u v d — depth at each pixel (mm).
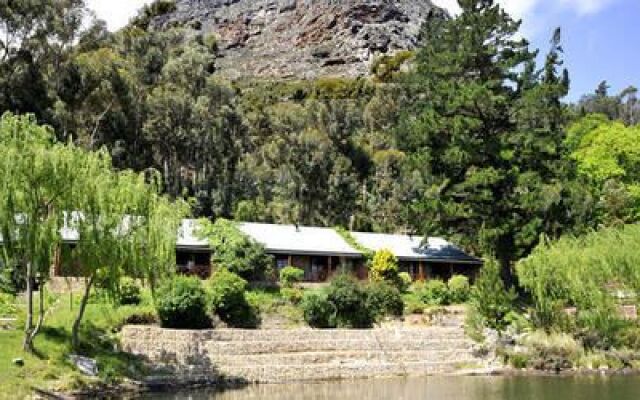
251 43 195500
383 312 44750
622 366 41875
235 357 35969
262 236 52562
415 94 78000
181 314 37281
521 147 54594
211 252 47656
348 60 175875
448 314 46500
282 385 34688
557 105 55531
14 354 28719
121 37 87312
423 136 55969
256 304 41656
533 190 52469
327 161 88375
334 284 44219
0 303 35375
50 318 34562
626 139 80562
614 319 43625
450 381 36406
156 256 31562
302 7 195875
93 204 29844
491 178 51844
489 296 44219
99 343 33344
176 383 32938
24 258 29531
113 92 70250
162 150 77062
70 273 30891
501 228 51688
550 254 44812
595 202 56344
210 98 83188
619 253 43344
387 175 91812
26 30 65625
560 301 45062
